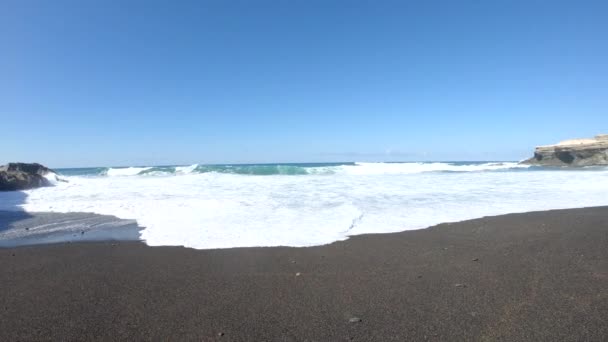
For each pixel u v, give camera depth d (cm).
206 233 802
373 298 443
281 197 1339
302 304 429
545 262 570
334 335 356
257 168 3228
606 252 614
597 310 396
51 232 850
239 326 376
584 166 4084
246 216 982
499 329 361
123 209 1132
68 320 392
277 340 347
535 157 4903
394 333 357
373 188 1639
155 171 3328
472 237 748
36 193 1570
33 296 461
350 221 904
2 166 2000
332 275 531
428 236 764
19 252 680
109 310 417
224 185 1811
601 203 1196
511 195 1390
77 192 1577
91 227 901
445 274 525
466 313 397
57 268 579
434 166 3616
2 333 365
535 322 373
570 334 348
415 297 444
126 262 607
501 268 546
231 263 594
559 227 817
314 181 2016
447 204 1177
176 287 489
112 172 3319
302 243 715
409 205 1158
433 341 341
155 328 373
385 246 688
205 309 418
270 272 547
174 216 1004
